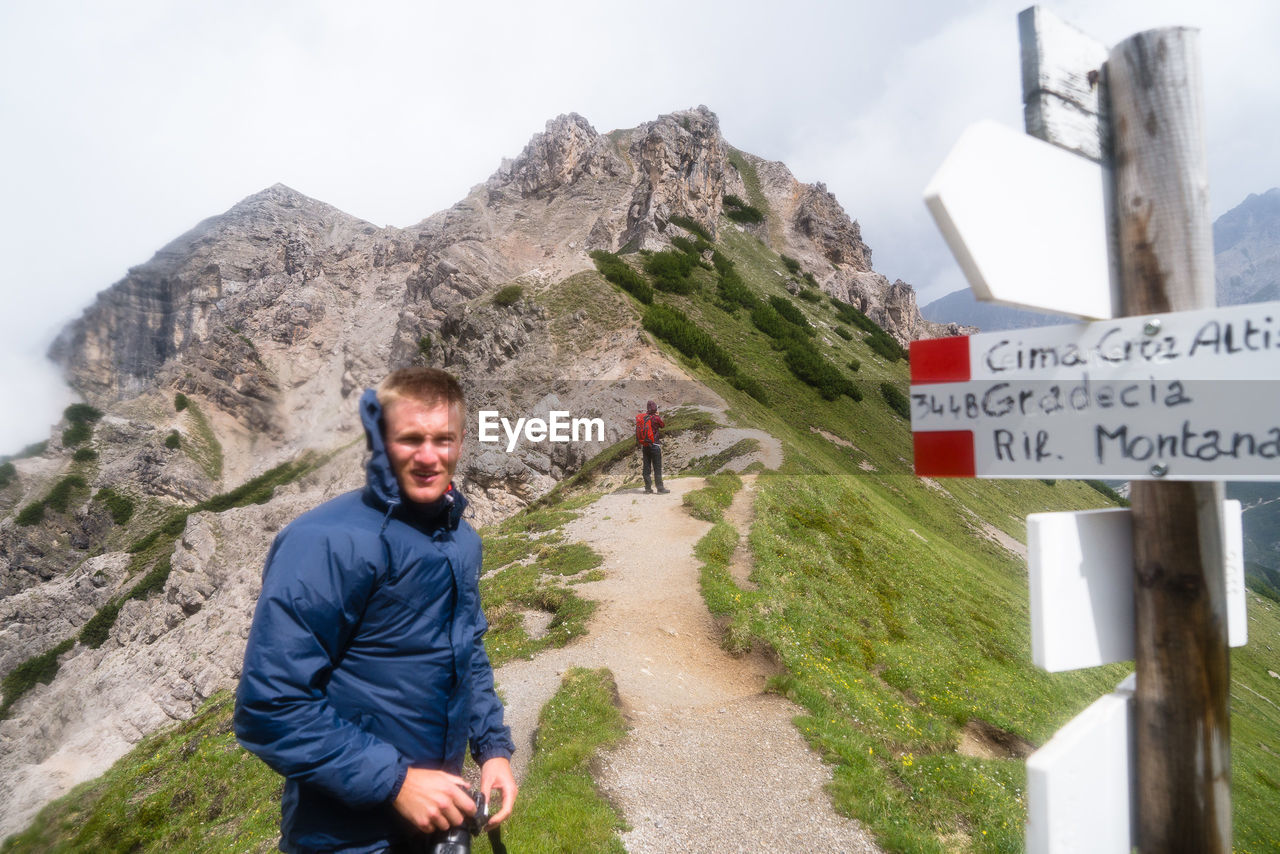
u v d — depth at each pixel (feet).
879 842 23.34
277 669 7.87
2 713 254.06
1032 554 6.33
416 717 8.79
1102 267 6.76
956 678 48.29
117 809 53.88
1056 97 6.45
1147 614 6.64
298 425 541.34
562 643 40.88
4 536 433.07
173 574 223.51
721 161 427.33
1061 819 6.03
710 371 197.06
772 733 30.07
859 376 273.75
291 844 8.66
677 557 54.85
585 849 20.74
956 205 5.49
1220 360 5.98
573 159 502.79
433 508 9.25
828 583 58.59
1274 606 263.29
